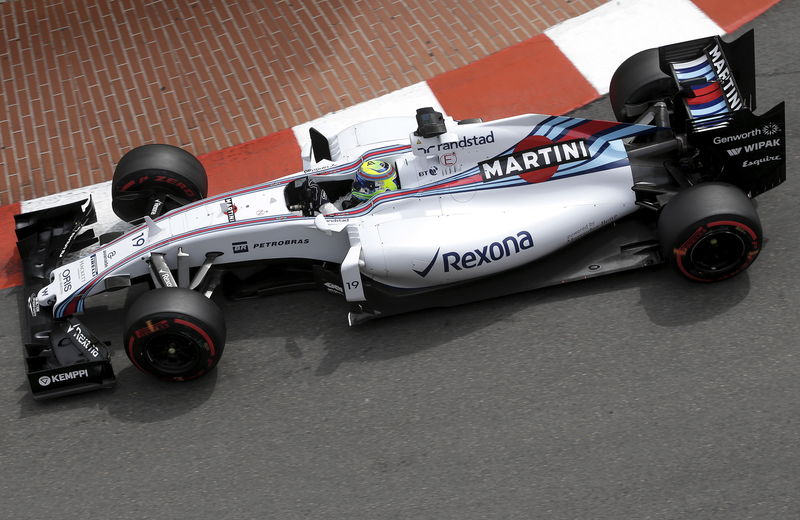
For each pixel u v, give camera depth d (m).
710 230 7.77
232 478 7.41
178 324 7.71
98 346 8.33
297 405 7.98
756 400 7.31
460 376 8.00
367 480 7.23
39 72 13.30
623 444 7.15
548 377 7.83
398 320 8.66
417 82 12.01
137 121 12.22
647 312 8.23
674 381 7.59
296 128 11.70
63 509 7.35
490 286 8.61
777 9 11.97
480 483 7.06
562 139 8.74
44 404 8.30
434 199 8.64
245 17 13.64
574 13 12.50
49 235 9.93
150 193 9.66
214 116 12.11
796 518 6.46
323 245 8.87
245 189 9.20
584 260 8.65
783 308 8.04
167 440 7.82
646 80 9.45
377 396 7.95
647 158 8.85
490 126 8.62
